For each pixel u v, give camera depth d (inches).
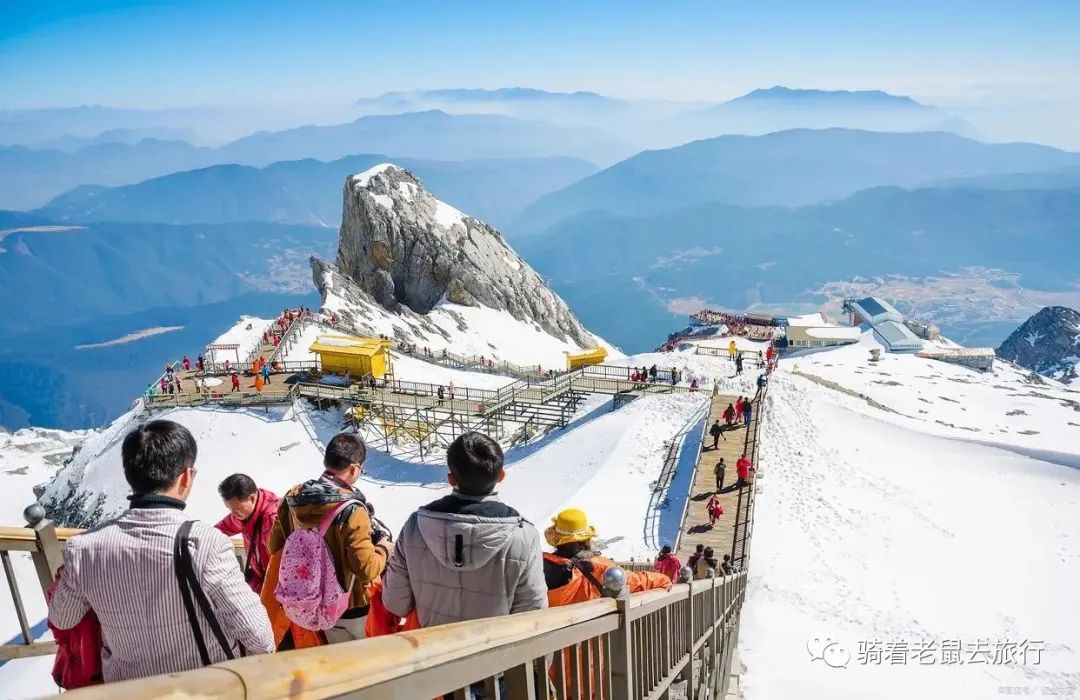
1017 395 2369.6
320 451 1664.6
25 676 259.4
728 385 1787.6
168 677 55.6
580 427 1669.5
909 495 1309.1
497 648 107.0
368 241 3661.4
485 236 4077.3
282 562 169.9
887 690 634.2
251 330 2428.6
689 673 288.8
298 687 64.4
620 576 167.8
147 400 1793.8
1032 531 1199.6
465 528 147.3
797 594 899.4
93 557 123.6
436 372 2400.3
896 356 2844.5
